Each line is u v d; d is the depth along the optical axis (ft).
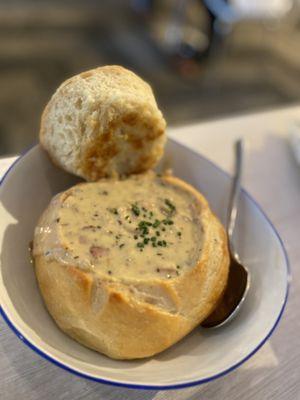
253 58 4.35
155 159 0.97
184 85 3.56
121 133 0.87
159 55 3.83
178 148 1.05
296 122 1.53
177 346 0.74
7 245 0.75
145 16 4.42
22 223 0.81
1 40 3.39
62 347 0.66
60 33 3.73
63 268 0.70
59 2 4.26
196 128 1.45
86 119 0.81
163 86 3.46
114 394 0.70
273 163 1.39
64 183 0.92
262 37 4.80
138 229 0.80
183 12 4.22
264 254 0.90
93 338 0.67
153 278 0.72
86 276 0.69
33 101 2.85
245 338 0.72
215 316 0.79
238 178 1.11
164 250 0.78
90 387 0.70
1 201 0.78
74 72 3.24
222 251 0.83
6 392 0.67
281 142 1.51
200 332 0.78
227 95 3.60
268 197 1.25
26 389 0.68
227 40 4.16
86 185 0.87
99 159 0.88
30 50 3.36
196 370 0.66
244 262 0.92
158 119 0.88
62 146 0.85
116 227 0.79
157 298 0.71
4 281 0.69
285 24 4.89
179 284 0.73
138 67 3.58
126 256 0.75
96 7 4.35
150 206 0.87
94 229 0.78
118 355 0.67
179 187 0.93
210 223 0.87
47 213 0.81
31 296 0.72
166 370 0.66
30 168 0.85
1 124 2.61
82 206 0.82
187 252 0.79
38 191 0.87
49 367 0.71
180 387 0.61
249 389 0.75
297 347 0.85
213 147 1.37
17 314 0.65
